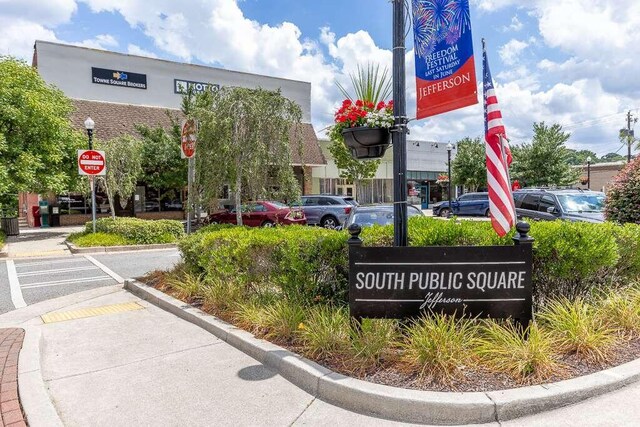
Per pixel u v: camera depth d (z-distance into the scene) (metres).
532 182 33.72
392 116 4.19
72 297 6.76
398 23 4.13
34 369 3.70
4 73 14.25
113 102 23.78
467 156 34.19
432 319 3.71
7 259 10.80
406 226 4.16
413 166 35.12
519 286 3.70
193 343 4.46
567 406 2.96
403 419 2.91
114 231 13.23
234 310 4.96
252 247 5.12
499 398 2.88
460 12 3.74
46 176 14.77
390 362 3.44
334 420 2.93
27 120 14.15
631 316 4.01
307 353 3.72
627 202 7.65
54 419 2.95
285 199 8.32
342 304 4.54
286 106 8.04
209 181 7.74
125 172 15.94
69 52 23.44
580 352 3.52
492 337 3.65
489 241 4.48
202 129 7.71
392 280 3.78
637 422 2.75
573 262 4.23
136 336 4.73
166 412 3.10
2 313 5.98
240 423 2.93
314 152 26.97
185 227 17.28
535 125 34.53
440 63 3.89
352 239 3.84
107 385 3.54
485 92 4.01
